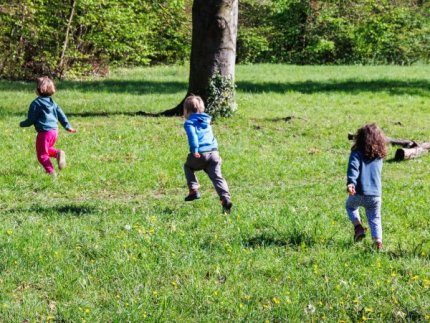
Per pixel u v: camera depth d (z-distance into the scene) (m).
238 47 53.47
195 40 21.45
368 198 8.51
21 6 35.53
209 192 13.07
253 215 10.46
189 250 8.42
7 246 8.45
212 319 6.40
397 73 41.16
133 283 7.27
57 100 25.28
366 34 53.38
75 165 14.68
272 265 7.92
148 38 45.41
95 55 40.12
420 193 12.59
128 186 13.41
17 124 19.12
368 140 8.48
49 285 7.28
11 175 13.66
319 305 6.74
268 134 19.11
